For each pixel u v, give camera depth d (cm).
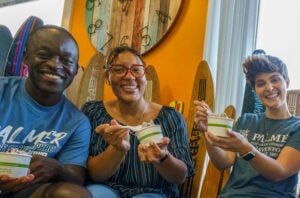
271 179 138
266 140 150
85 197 120
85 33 306
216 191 190
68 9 317
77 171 146
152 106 183
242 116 166
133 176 166
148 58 268
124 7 283
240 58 218
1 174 105
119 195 161
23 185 111
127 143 142
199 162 202
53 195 119
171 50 257
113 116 179
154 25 264
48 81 139
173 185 171
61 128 148
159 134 134
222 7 228
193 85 223
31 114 144
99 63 246
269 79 149
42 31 142
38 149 142
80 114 158
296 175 146
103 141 170
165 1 261
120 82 173
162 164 149
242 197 143
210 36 231
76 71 151
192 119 216
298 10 218
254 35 222
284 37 221
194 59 245
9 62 219
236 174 153
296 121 149
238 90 215
